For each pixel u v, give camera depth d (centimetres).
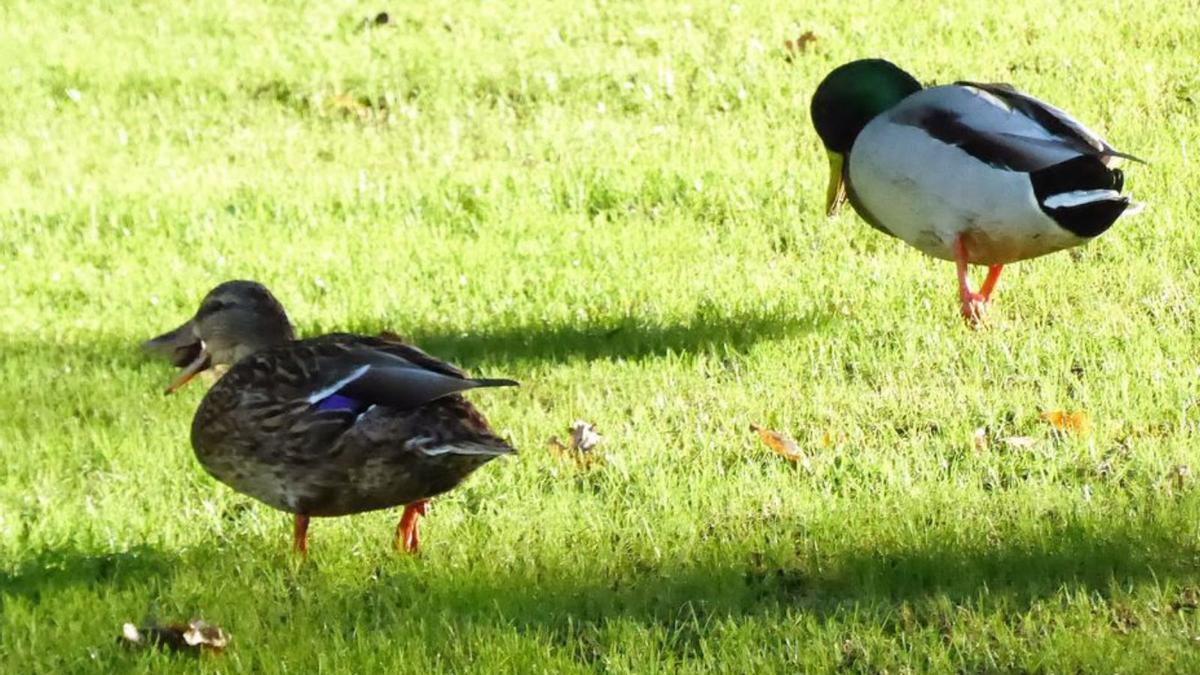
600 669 781
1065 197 1154
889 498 946
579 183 1606
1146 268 1322
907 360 1172
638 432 1068
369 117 1911
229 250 1516
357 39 2120
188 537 954
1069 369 1141
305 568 898
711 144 1727
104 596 875
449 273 1421
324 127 1892
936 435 1051
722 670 763
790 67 1930
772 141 1725
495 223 1553
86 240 1560
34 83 2016
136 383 1203
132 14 2270
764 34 2039
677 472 1016
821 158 1669
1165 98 1747
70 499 1015
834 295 1322
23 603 867
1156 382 1091
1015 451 1015
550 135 1781
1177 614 800
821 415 1082
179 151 1838
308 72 2008
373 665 781
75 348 1291
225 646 815
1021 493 941
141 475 1039
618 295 1349
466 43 2083
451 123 1842
